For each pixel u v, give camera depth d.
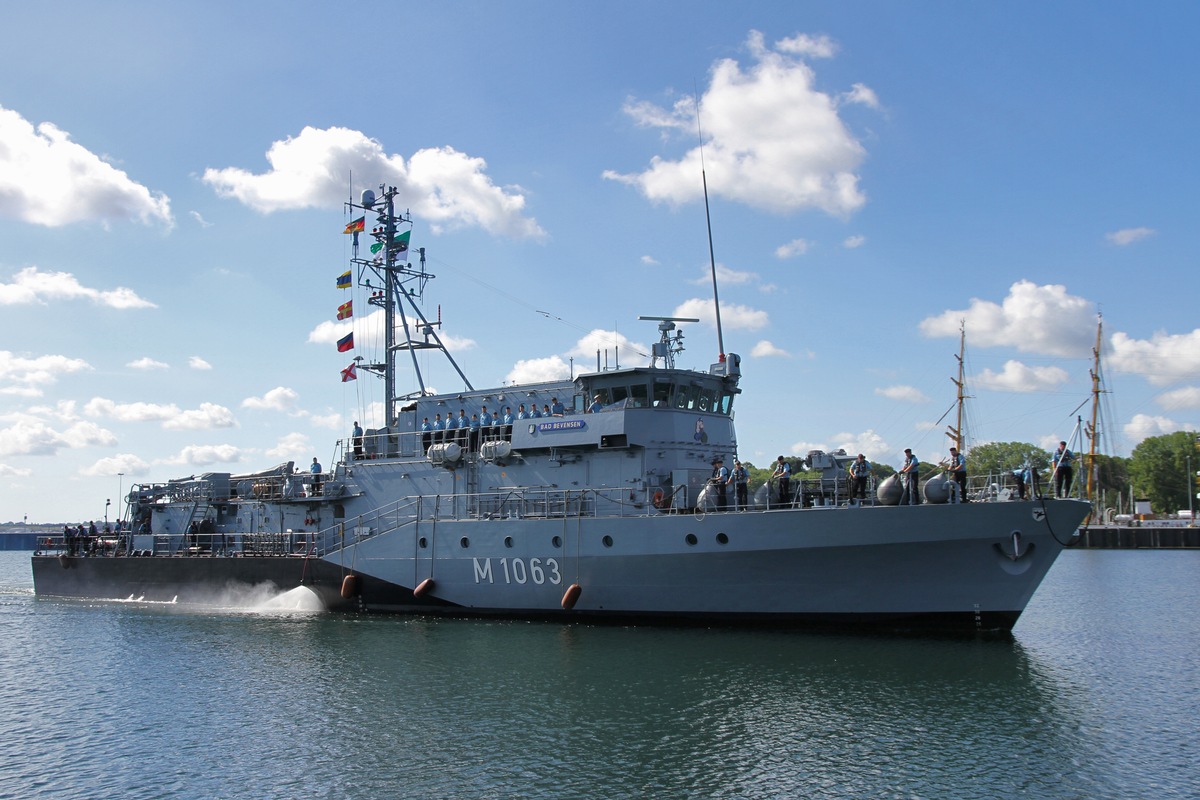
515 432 32.34
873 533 25.47
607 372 31.28
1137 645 28.69
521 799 15.84
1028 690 21.86
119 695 23.34
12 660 27.94
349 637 29.66
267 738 19.41
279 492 39.28
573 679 23.05
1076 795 15.70
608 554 28.75
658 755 17.75
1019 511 24.61
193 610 38.28
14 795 16.44
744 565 27.03
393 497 35.75
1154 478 119.12
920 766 17.05
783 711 20.20
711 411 33.03
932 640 26.14
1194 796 15.57
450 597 32.19
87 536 46.25
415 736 19.20
